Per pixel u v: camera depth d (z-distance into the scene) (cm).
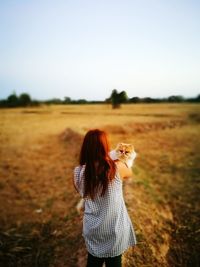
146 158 1038
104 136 234
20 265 425
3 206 647
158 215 516
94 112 3753
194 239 467
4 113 3809
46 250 449
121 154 247
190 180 768
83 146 236
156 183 730
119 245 235
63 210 590
